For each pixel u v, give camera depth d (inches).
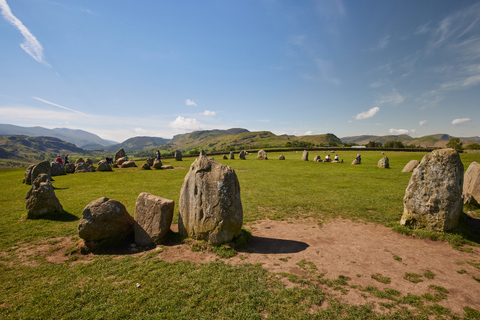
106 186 836.0
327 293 236.5
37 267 291.0
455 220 381.4
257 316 204.4
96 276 269.0
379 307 215.5
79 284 255.1
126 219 367.6
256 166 1493.6
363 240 371.2
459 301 223.8
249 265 290.8
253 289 241.9
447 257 311.4
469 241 350.3
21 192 739.4
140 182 925.8
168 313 209.9
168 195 694.5
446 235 365.4
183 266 288.4
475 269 280.1
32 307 218.7
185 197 363.3
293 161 1813.5
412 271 277.9
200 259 309.7
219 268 281.9
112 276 269.7
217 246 333.1
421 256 315.0
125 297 232.2
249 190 762.2
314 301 222.7
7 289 247.0
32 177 857.5
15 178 1089.4
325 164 1566.2
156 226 354.6
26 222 455.5
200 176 350.0
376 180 908.6
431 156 392.2
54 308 218.1
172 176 1101.7
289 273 273.1
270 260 306.8
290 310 211.3
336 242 365.1
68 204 581.0
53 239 379.2
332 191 727.7
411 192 405.1
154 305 220.4
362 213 507.8
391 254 322.0
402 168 1267.2
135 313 211.0
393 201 598.5
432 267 286.5
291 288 243.0
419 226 396.2
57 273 276.7
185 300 227.3
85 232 330.0
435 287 244.2
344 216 493.4
